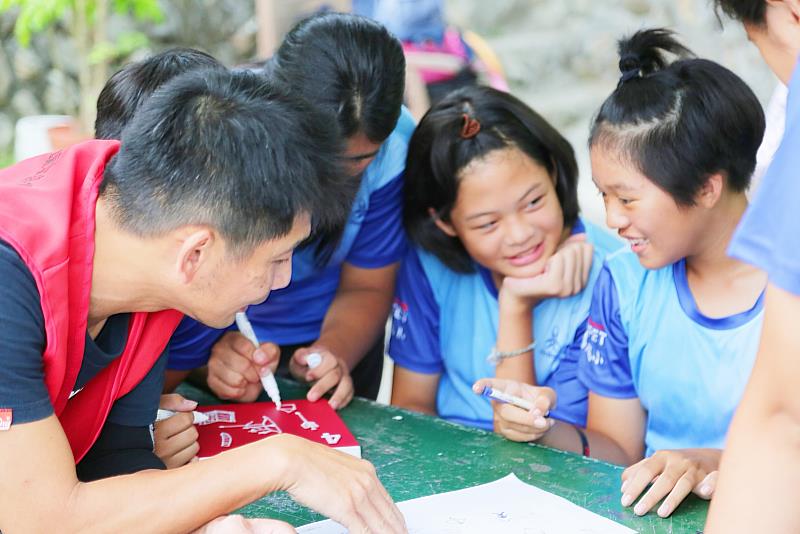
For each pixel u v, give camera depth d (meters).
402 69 1.64
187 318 1.74
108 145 1.22
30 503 1.08
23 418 1.06
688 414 1.68
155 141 1.08
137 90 1.55
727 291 1.62
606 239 2.02
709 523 0.95
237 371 1.73
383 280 2.10
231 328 2.00
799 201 0.84
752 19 1.28
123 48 4.42
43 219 1.11
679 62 1.57
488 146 1.78
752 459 0.91
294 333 2.14
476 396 2.00
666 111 1.51
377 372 2.33
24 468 1.07
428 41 3.59
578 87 6.62
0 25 4.65
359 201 1.91
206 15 5.26
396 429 1.61
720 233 1.59
